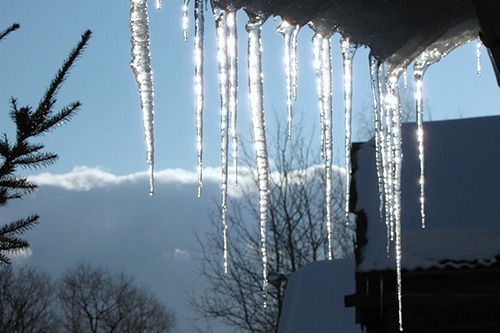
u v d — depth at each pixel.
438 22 2.65
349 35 2.77
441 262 7.14
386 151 4.23
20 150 3.44
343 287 11.52
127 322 33.84
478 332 7.34
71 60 3.63
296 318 10.86
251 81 3.09
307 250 20.45
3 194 3.45
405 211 8.06
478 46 3.56
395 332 7.41
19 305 28.88
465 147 9.75
